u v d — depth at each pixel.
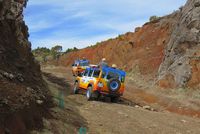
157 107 23.03
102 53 64.38
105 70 20.33
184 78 30.38
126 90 29.45
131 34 60.72
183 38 34.34
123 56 55.97
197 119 18.56
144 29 57.12
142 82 35.75
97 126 12.95
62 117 11.91
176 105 23.25
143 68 45.56
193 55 31.75
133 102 23.14
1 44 12.73
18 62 13.33
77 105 17.06
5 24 14.38
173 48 35.78
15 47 14.17
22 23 18.31
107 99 21.38
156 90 29.55
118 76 20.62
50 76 32.44
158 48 47.91
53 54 84.44
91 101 19.50
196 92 27.66
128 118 15.42
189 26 34.47
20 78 11.70
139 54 51.06
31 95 10.34
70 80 30.89
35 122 9.34
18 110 8.46
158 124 15.05
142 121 15.20
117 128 13.21
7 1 15.64
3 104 8.06
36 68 17.42
